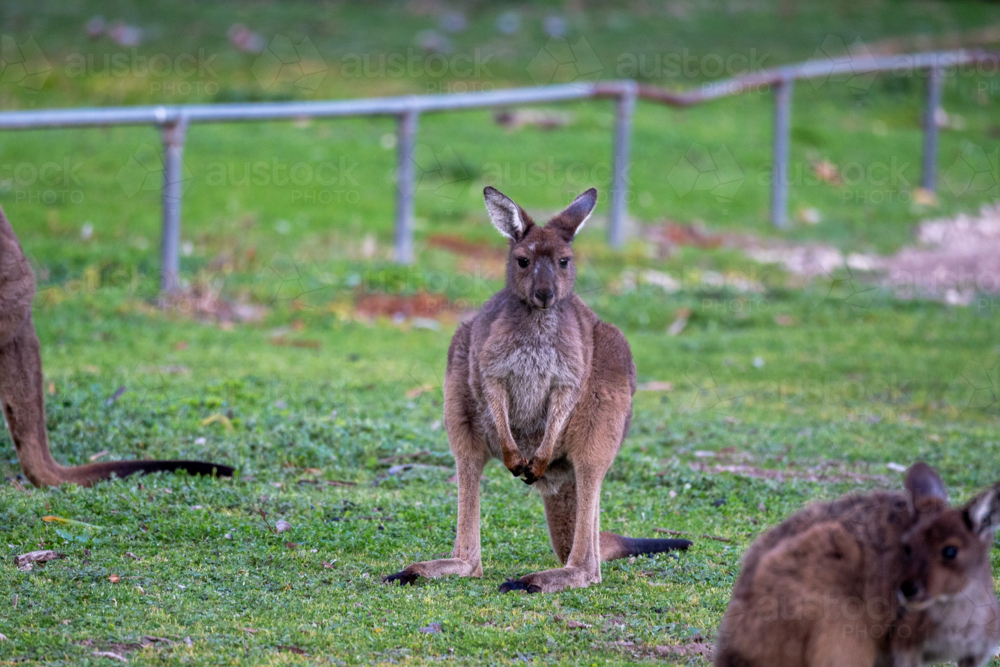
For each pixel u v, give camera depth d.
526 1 52.56
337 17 49.50
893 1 58.12
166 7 49.25
